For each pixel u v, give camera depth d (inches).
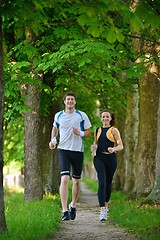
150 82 781.9
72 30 588.7
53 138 487.8
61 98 920.9
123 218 494.6
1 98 329.1
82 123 480.1
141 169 784.3
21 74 657.0
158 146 617.9
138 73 573.3
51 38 652.1
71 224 477.1
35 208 538.9
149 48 649.6
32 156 713.6
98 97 1066.7
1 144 329.4
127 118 1127.0
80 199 1054.4
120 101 1111.0
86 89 951.6
